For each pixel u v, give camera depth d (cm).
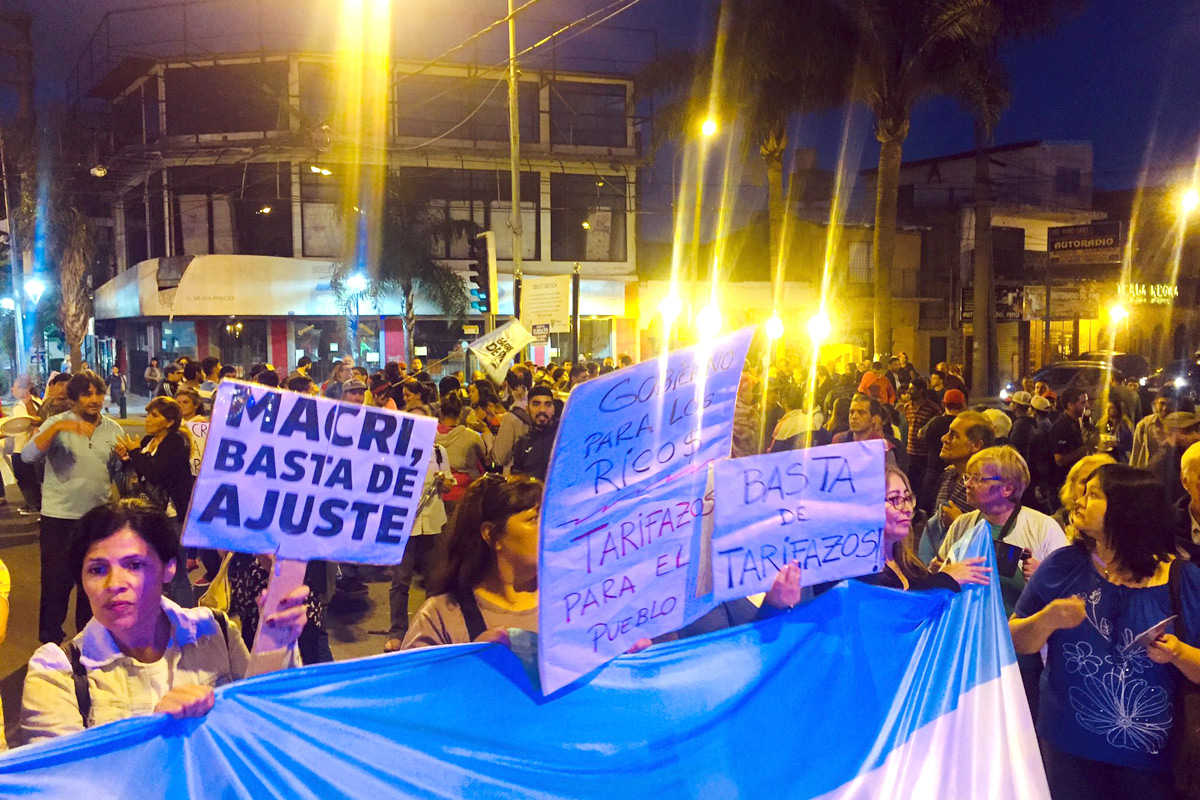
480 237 1812
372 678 225
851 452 286
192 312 2928
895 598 308
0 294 3534
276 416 217
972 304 3628
